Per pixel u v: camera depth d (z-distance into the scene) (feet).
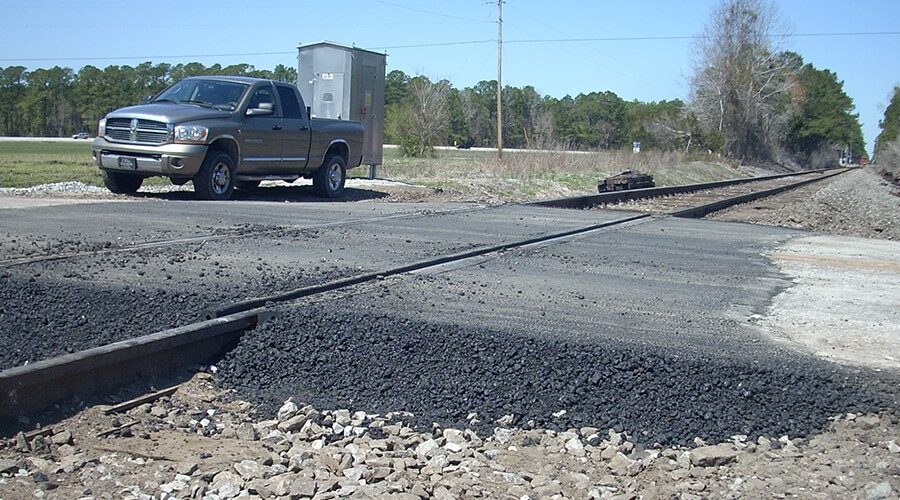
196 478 13.88
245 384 18.52
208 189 49.88
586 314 24.23
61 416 15.88
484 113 301.22
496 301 25.21
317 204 51.93
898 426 17.39
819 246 44.29
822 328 24.26
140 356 17.83
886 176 231.71
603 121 331.57
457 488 14.17
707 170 174.19
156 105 50.90
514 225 45.39
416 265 29.96
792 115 308.19
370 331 20.56
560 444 16.28
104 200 46.80
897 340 23.18
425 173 84.99
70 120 289.33
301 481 13.78
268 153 53.42
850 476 15.12
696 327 23.45
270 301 22.54
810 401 18.17
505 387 18.35
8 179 58.80
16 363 17.65
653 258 36.14
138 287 23.53
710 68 259.60
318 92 69.67
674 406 17.78
